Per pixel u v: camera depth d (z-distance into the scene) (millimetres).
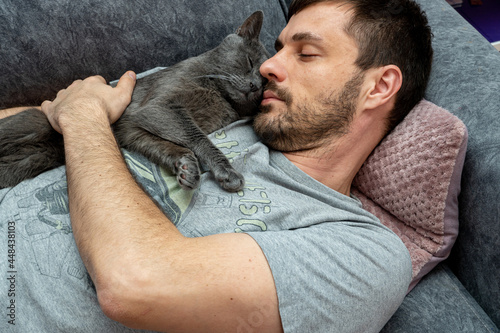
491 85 1211
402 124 1220
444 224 1146
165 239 741
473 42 1382
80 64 1405
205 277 701
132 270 688
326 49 1059
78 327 775
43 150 1170
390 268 867
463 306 1100
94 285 794
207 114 1335
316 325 757
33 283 807
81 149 911
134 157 1065
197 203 928
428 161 1126
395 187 1191
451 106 1242
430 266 1178
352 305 795
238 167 1037
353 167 1175
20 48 1317
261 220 878
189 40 1548
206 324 713
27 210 906
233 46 1473
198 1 1548
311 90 1068
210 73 1392
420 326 1047
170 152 1056
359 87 1080
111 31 1422
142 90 1285
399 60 1112
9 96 1349
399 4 1124
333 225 917
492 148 1091
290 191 1002
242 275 720
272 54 1715
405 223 1229
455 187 1125
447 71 1326
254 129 1141
